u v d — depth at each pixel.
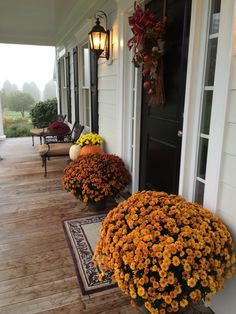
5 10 4.82
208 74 1.72
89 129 4.85
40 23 6.01
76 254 2.23
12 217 2.90
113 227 1.56
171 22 2.14
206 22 1.65
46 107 9.12
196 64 1.74
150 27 2.11
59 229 2.65
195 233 1.37
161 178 2.52
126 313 1.66
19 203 3.28
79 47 5.02
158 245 1.33
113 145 3.55
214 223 1.46
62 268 2.07
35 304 1.73
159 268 1.28
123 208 1.68
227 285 1.51
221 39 1.44
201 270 1.28
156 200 1.66
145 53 2.17
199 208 1.59
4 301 1.75
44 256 2.21
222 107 1.46
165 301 1.24
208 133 1.77
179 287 1.26
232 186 1.46
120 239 1.46
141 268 1.30
